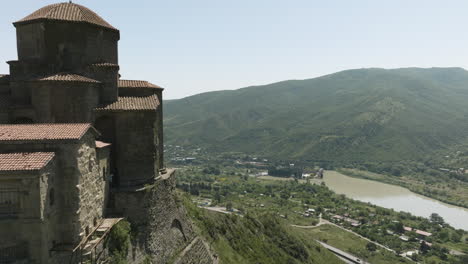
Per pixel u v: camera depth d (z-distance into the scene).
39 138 20.33
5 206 18.31
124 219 26.48
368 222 150.50
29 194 18.27
